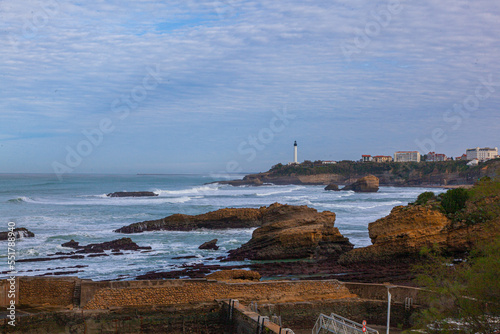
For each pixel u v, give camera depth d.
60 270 46.94
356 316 31.70
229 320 28.66
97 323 28.31
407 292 31.56
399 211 52.22
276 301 31.83
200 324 29.27
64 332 27.75
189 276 44.47
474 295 21.44
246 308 28.62
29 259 52.28
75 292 30.41
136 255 55.94
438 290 23.20
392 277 42.50
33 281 30.67
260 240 57.84
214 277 39.94
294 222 58.78
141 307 29.16
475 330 21.34
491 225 29.80
